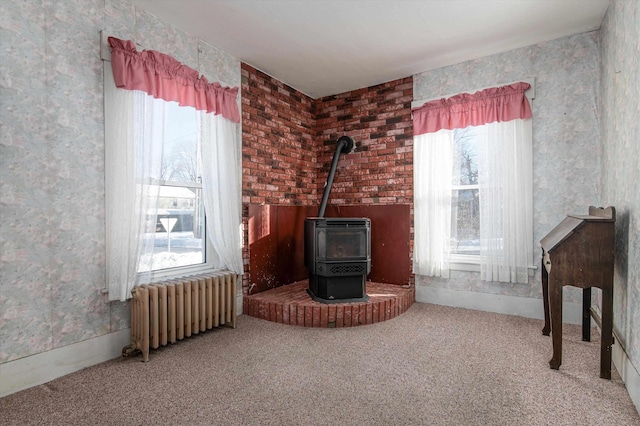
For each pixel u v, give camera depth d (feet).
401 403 6.22
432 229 12.89
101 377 7.29
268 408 6.07
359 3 8.96
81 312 7.79
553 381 7.02
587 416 5.83
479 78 12.25
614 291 8.07
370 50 11.61
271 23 9.90
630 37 6.96
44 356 7.14
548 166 11.09
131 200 8.34
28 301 6.97
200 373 7.44
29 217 6.99
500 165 11.60
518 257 11.36
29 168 7.00
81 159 7.83
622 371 7.07
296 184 15.10
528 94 11.30
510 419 5.73
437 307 12.67
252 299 11.72
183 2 8.84
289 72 13.41
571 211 10.77
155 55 8.86
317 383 6.97
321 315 10.53
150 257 8.84
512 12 9.41
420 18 9.69
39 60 7.15
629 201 6.96
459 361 8.00
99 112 8.16
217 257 11.33
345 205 15.19
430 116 12.97
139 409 6.07
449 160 12.64
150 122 8.79
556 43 10.96
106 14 8.32
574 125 10.71
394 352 8.55
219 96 10.87
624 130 7.40
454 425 5.57
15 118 6.80
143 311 8.05
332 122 15.85
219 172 10.90
